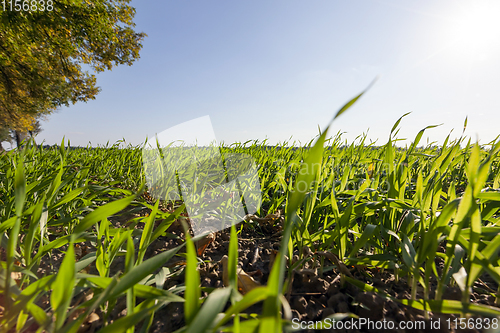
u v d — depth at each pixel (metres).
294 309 0.98
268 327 0.42
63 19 10.67
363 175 2.11
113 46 13.49
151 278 1.01
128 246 0.76
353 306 0.97
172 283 1.17
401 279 1.16
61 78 13.99
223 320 0.47
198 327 0.42
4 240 0.93
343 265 1.05
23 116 15.79
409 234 1.17
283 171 2.11
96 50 13.05
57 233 1.72
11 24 9.57
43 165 2.62
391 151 1.25
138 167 2.97
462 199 0.75
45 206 1.16
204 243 1.53
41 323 0.64
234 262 0.58
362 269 1.20
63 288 0.59
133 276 0.60
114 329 0.56
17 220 0.73
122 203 0.68
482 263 0.71
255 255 1.44
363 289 0.99
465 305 0.74
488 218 1.08
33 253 1.47
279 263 0.41
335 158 2.37
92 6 11.39
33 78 12.92
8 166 2.28
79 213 1.62
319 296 1.05
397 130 1.48
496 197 0.82
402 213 1.25
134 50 14.46
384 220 1.31
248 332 0.51
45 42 11.35
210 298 0.47
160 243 1.64
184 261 1.32
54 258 1.46
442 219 0.82
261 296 0.43
